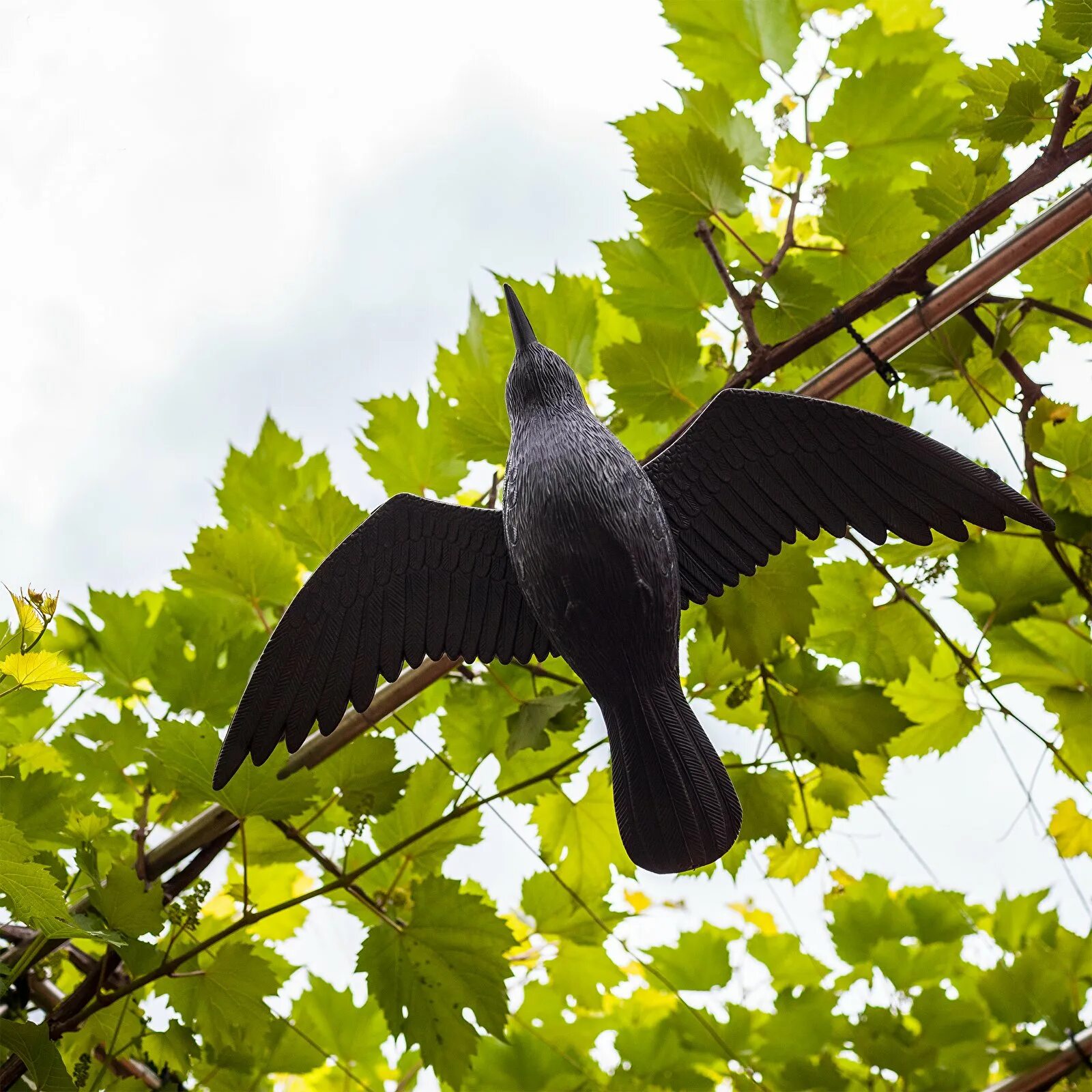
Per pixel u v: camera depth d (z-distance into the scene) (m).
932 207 2.51
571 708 2.36
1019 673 2.75
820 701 2.56
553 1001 3.04
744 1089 2.96
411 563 1.35
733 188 2.52
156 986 2.37
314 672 1.33
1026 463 2.39
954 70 2.76
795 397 1.32
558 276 2.77
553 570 1.22
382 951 2.39
